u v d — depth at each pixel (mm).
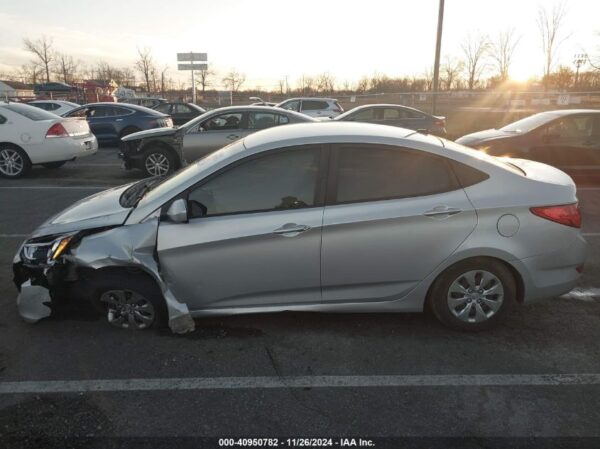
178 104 19078
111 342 3473
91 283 3492
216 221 3305
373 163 3365
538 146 8688
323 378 3053
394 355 3307
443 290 3480
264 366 3186
